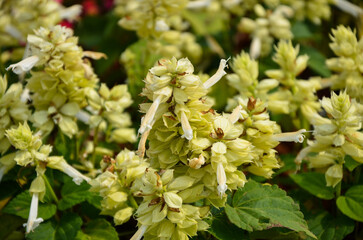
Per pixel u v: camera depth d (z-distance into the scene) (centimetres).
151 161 45
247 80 54
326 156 49
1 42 65
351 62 53
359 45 54
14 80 57
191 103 43
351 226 50
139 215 43
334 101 48
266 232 48
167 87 42
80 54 51
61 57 50
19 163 46
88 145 56
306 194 53
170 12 59
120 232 53
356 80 53
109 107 53
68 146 55
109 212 48
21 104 50
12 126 50
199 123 43
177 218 42
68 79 50
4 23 63
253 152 46
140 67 62
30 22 61
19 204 49
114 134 56
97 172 53
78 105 51
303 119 56
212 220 46
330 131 48
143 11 58
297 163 50
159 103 43
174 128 43
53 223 49
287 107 54
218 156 42
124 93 54
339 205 49
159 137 43
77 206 52
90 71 52
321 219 50
